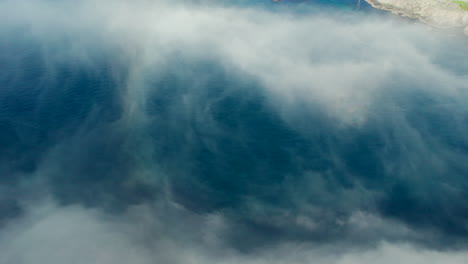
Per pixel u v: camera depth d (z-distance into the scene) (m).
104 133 66.12
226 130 69.38
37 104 70.12
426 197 58.38
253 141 67.19
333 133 70.00
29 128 65.25
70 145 63.34
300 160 63.81
